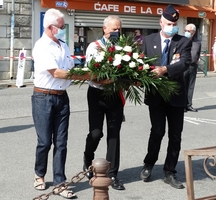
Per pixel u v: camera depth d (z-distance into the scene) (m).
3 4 17.64
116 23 5.42
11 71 17.98
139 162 6.71
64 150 5.33
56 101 5.19
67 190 5.27
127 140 8.03
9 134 8.44
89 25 19.97
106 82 5.10
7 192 5.43
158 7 21.69
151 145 5.70
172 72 5.27
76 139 8.05
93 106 5.46
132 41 5.36
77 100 12.82
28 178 5.93
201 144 7.89
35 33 18.50
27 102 12.38
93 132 5.48
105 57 5.10
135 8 20.94
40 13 18.50
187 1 22.61
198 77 20.80
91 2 19.50
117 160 5.53
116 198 5.30
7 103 12.15
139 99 5.32
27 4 18.16
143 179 5.86
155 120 5.56
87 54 5.43
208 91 15.38
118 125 5.47
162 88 5.20
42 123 5.20
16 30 18.03
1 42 17.83
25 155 7.00
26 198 5.25
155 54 5.43
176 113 5.60
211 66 24.03
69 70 5.06
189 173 4.07
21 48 18.23
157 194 5.48
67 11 19.20
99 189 3.57
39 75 5.12
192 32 10.12
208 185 5.87
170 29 5.39
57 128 5.30
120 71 5.08
